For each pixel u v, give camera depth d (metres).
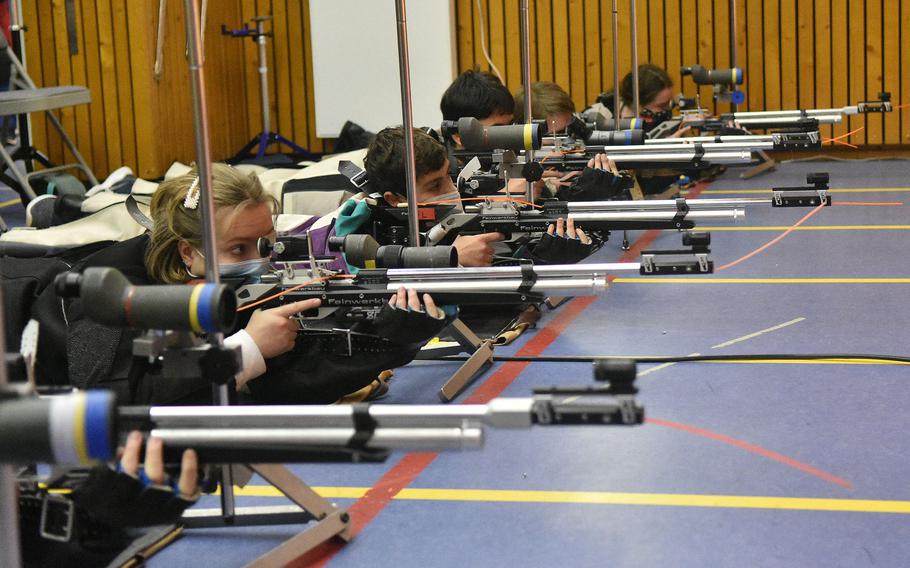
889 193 6.99
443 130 3.95
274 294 2.65
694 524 2.43
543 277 2.72
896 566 2.19
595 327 4.16
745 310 4.31
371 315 2.69
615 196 4.33
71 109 8.25
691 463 2.77
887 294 4.46
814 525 2.40
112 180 5.82
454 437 1.54
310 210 5.14
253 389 2.72
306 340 2.73
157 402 2.36
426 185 3.52
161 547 2.40
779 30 8.73
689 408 3.17
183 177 2.64
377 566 2.31
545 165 4.40
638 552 2.31
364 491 2.72
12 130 8.02
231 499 2.49
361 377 2.74
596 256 5.46
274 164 8.66
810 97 8.76
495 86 4.50
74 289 1.68
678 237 5.94
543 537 2.40
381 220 3.48
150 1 8.11
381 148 3.49
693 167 4.50
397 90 8.90
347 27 8.89
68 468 1.82
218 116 9.06
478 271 2.73
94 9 8.10
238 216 2.58
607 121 5.69
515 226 3.42
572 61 8.98
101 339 2.45
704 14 8.78
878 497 2.53
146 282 2.69
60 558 2.06
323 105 9.04
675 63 8.88
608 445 2.92
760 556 2.26
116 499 1.66
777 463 2.75
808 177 3.59
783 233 5.70
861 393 3.25
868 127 8.66
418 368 3.73
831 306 4.30
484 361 3.62
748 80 8.84
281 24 9.38
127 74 8.14
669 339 3.94
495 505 2.59
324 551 2.40
